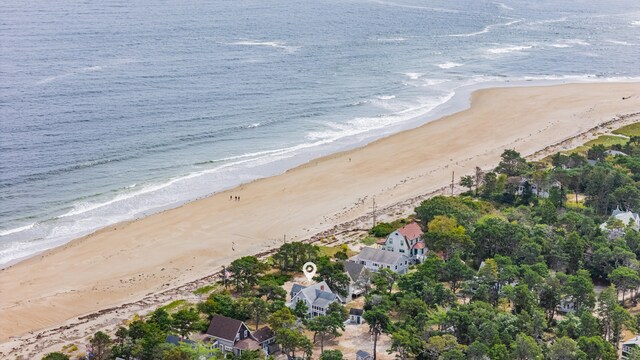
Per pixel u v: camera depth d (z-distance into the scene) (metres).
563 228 188.12
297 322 145.50
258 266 168.00
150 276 174.12
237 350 138.88
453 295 151.50
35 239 190.50
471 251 178.88
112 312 157.00
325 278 163.38
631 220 191.12
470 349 128.00
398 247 181.88
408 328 138.00
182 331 141.50
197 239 193.50
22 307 159.62
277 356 140.38
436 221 185.62
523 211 199.00
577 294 151.12
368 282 164.38
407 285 158.12
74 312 158.25
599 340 131.12
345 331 148.38
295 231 199.25
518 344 129.12
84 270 176.62
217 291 165.00
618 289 161.38
